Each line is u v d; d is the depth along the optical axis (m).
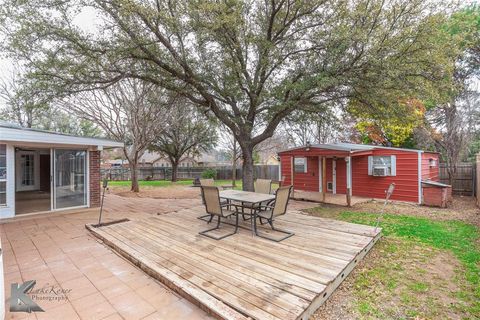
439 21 5.64
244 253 3.65
